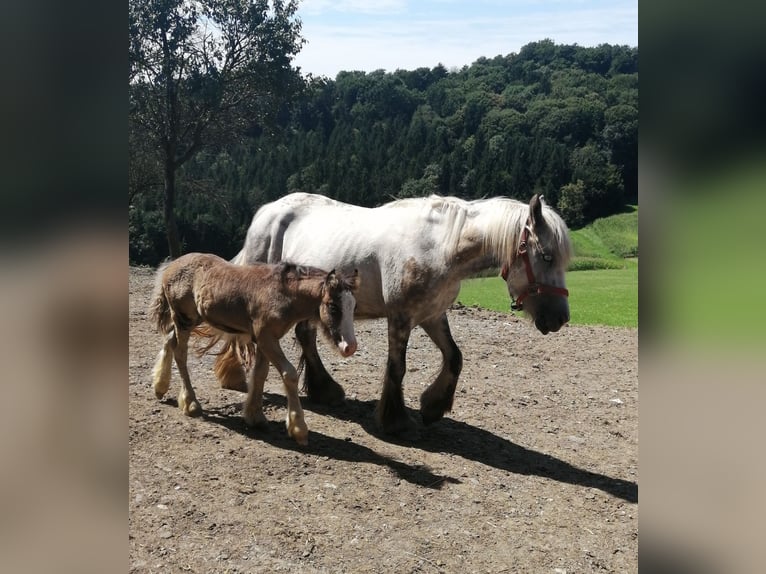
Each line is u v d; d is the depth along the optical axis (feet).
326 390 19.03
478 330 31.53
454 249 16.26
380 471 14.88
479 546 12.48
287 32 69.31
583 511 14.25
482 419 19.53
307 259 18.26
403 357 17.08
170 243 68.08
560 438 18.61
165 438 15.16
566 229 15.46
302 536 12.05
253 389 16.24
